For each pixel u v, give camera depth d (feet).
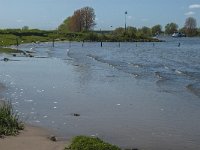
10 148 38.04
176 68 141.18
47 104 64.54
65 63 156.04
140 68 139.44
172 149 41.37
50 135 44.55
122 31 571.69
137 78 107.04
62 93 76.84
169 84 94.63
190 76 113.50
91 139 38.78
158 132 48.14
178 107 64.59
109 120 53.98
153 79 105.09
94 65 148.97
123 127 50.26
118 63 160.97
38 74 112.27
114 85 91.25
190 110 62.08
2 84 87.04
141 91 82.02
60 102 66.69
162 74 118.73
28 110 59.26
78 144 37.42
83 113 58.23
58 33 528.63
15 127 45.47
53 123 51.19
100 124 51.52
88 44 403.54
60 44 385.09
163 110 61.82
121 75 114.11
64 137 44.24
